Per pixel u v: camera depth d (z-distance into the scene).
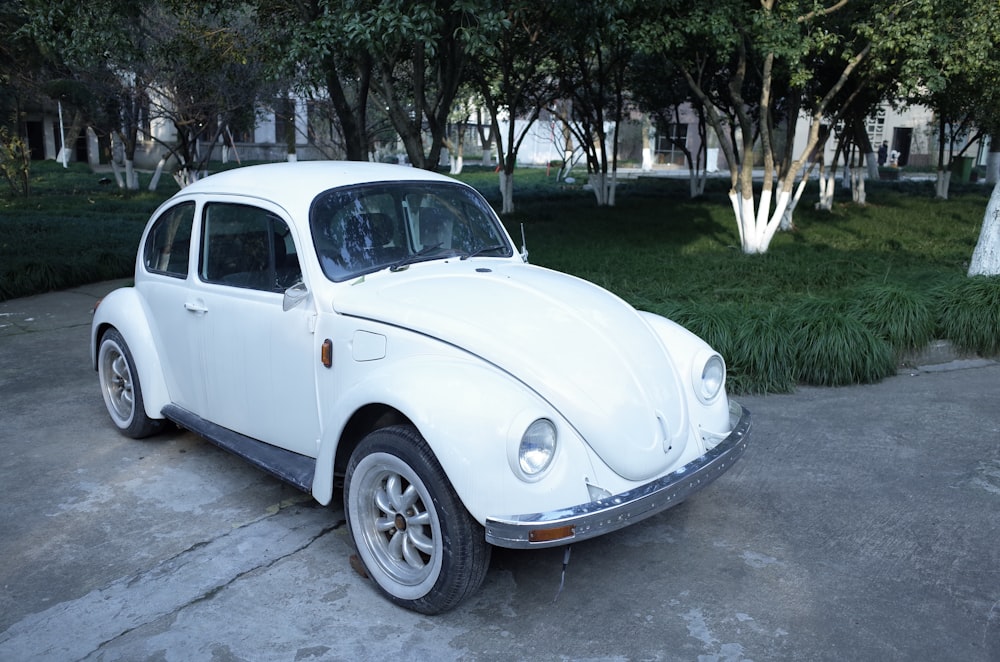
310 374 3.72
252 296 3.98
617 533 3.95
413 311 3.41
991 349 7.09
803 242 13.41
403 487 3.31
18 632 3.11
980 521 4.04
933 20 9.85
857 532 3.94
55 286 9.88
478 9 7.14
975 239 13.58
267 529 3.96
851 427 5.39
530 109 21.69
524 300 3.64
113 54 10.95
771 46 10.29
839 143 18.61
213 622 3.18
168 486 4.45
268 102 19.98
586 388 3.19
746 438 3.71
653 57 14.56
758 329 6.39
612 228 15.44
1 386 6.18
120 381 5.18
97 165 37.16
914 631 3.11
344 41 7.46
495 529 2.88
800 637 3.08
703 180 25.38
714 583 3.47
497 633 3.12
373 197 4.07
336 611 3.27
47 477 4.55
